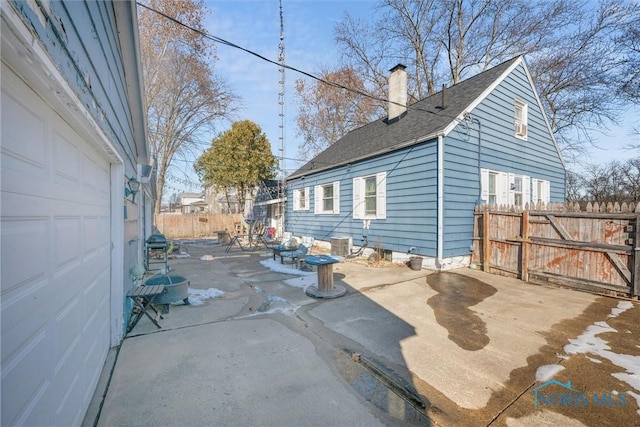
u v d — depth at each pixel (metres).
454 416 2.07
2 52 1.09
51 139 1.58
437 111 8.13
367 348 3.11
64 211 1.76
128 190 4.11
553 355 2.93
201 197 45.16
